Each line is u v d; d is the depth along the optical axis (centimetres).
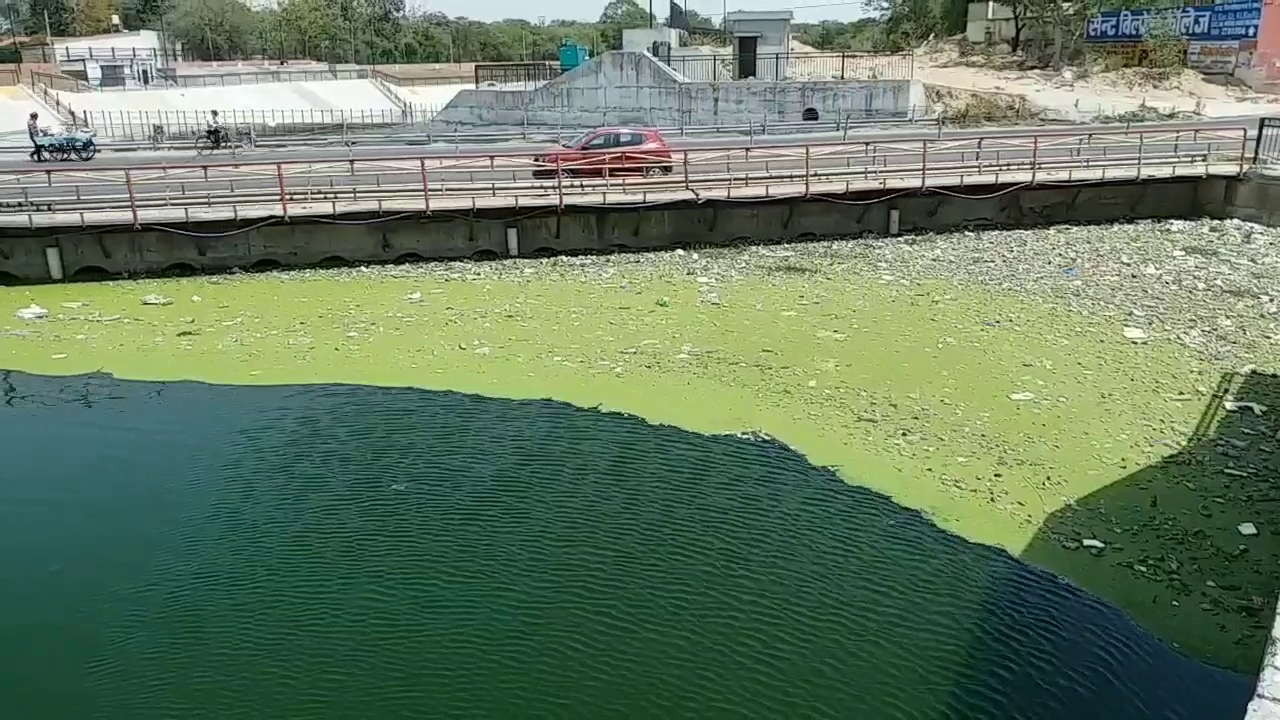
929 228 2695
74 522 1227
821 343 1809
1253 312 1916
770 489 1279
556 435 1454
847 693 890
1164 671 919
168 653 963
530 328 1936
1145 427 1419
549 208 2447
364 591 1062
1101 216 2773
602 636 974
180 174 2900
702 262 2403
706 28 6988
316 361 1780
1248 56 5238
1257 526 1150
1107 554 1108
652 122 4094
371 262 2455
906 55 5194
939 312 1973
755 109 3953
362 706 879
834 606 1022
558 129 4066
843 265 2352
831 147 3141
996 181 2656
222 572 1106
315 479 1331
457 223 2456
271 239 2405
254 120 4688
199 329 1969
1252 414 1452
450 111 4575
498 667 930
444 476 1331
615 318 1984
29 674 930
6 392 1656
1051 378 1611
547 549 1140
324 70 6769
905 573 1080
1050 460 1329
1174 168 2761
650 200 2484
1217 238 2509
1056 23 5825
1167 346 1742
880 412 1501
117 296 2203
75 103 4716
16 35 9244
